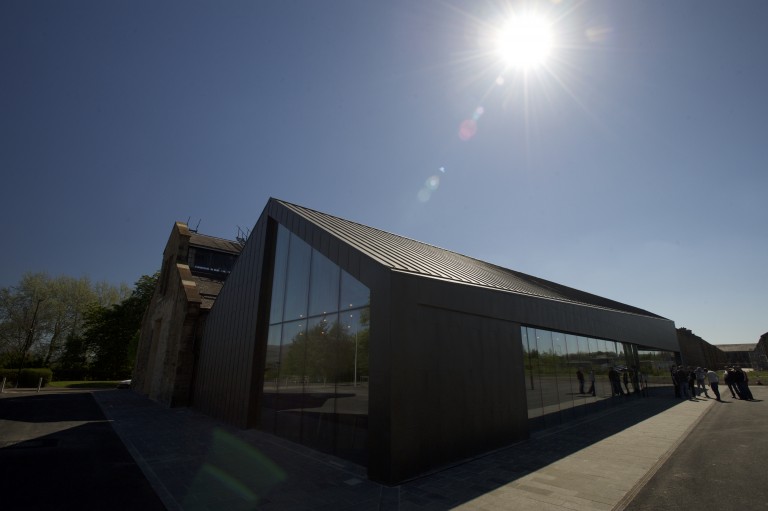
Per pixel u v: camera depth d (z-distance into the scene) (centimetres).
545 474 656
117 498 554
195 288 1830
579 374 1377
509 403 909
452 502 528
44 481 625
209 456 795
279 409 1010
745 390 1855
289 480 632
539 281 2352
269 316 1155
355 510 505
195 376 1683
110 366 3950
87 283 4578
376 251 825
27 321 4128
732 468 686
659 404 1698
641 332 2128
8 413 1411
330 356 822
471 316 845
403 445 621
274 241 1226
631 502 525
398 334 653
